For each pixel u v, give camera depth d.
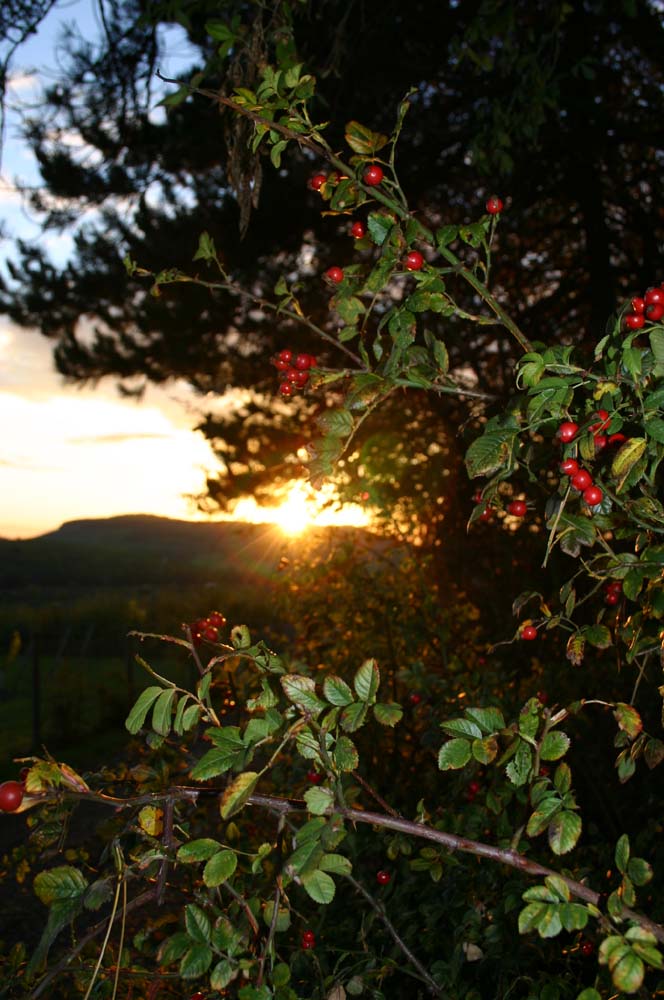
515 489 3.58
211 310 7.97
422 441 7.29
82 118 6.73
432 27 6.89
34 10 4.69
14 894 4.95
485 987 2.50
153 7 4.70
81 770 7.88
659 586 1.64
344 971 2.11
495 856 1.33
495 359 7.39
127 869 1.35
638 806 3.67
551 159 7.64
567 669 4.12
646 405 1.39
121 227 8.30
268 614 14.00
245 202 2.53
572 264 8.95
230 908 1.88
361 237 1.96
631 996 1.75
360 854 2.84
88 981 1.73
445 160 7.55
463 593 6.40
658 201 8.82
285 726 1.46
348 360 7.94
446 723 1.43
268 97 1.93
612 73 7.98
